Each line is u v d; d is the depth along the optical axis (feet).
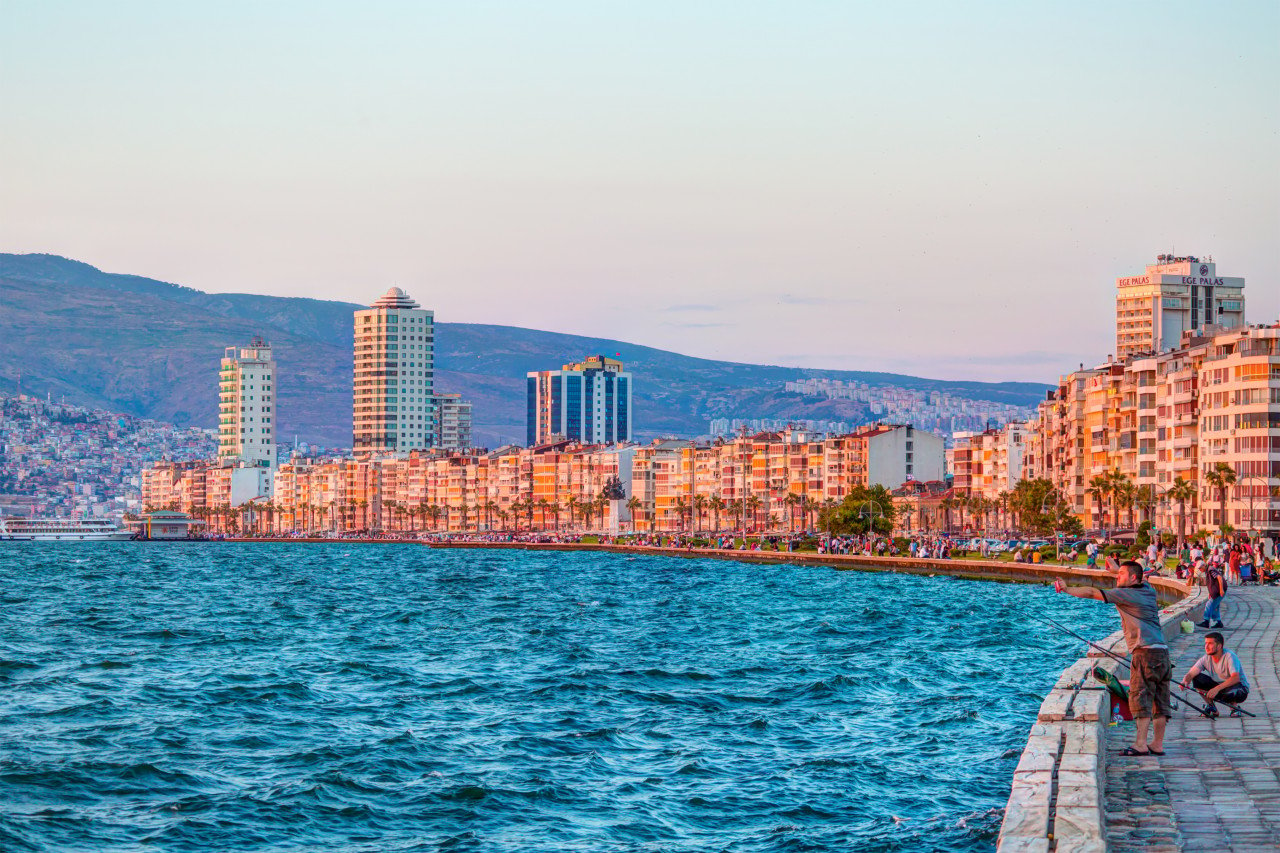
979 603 607.37
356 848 187.21
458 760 239.30
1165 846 105.09
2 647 453.17
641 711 287.89
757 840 181.27
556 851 181.16
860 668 345.10
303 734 270.05
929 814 189.47
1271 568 572.92
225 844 190.80
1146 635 135.03
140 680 357.00
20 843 189.78
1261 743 139.03
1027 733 242.99
